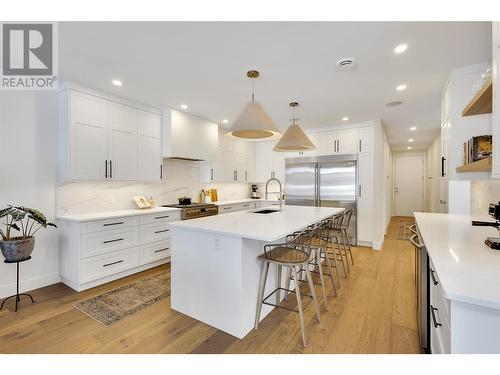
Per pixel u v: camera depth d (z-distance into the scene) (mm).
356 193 4777
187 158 4238
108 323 2141
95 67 2523
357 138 4797
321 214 2949
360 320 2188
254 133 2717
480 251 1347
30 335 1973
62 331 2023
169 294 2699
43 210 2916
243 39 2039
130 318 2221
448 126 2826
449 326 1007
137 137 3562
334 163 4988
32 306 2432
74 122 2887
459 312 891
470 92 2492
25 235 2664
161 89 3105
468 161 2295
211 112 4098
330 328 2068
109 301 2533
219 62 2418
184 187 4707
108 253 2994
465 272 1041
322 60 2381
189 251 2250
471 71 2480
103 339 1921
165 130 3918
